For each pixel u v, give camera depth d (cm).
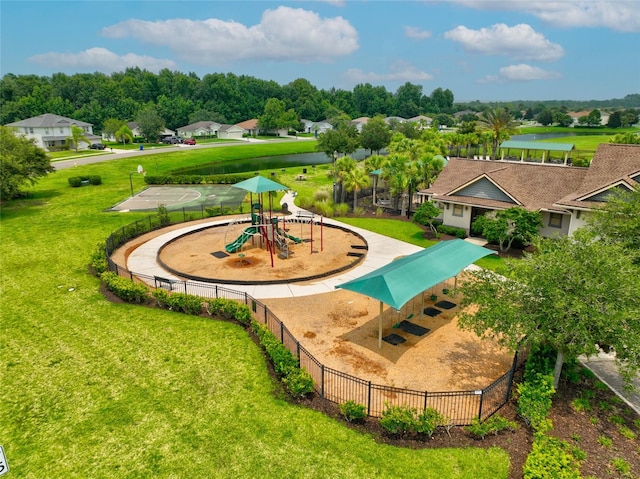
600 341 1165
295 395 1288
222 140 12438
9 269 2384
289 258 2608
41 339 1631
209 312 1831
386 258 2598
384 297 1460
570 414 1207
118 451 1081
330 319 1811
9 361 1484
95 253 2456
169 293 1942
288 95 19100
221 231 3269
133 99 15350
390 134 8181
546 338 1228
